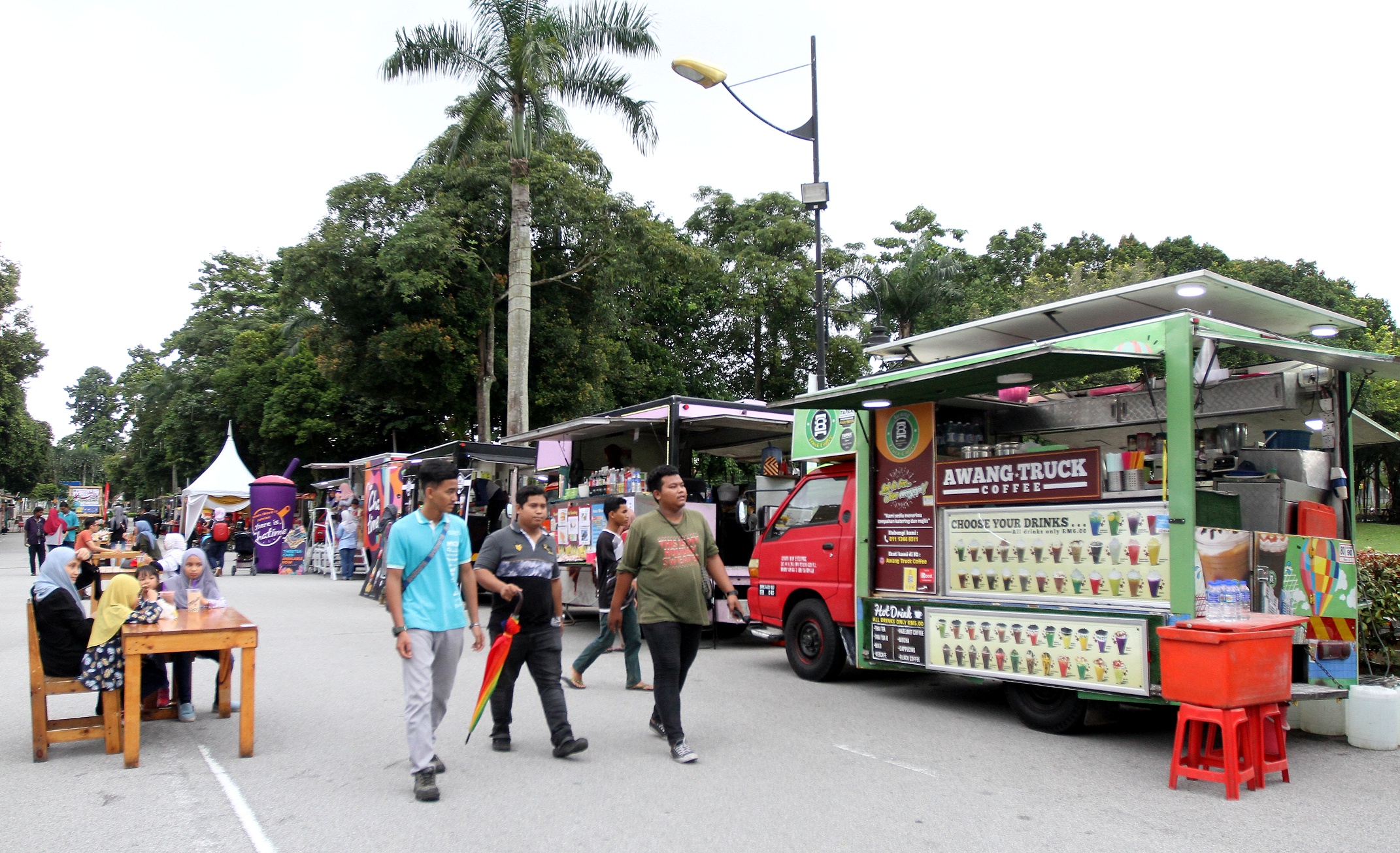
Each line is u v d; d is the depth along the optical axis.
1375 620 8.12
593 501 12.33
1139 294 7.17
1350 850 4.34
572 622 13.76
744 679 9.06
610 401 28.23
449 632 5.40
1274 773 5.68
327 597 16.95
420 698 5.19
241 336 39.12
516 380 19.17
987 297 30.42
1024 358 6.23
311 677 8.83
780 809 4.93
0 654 10.09
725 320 32.94
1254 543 6.44
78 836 4.48
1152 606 6.30
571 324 25.86
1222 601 5.87
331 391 32.62
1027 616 6.92
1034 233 39.22
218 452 41.50
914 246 28.39
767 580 9.59
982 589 7.43
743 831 4.58
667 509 6.17
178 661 7.11
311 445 34.50
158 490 71.38
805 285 31.17
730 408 12.01
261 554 23.98
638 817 4.80
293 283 22.34
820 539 8.98
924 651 7.68
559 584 6.16
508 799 5.09
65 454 111.94
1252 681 5.29
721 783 5.43
